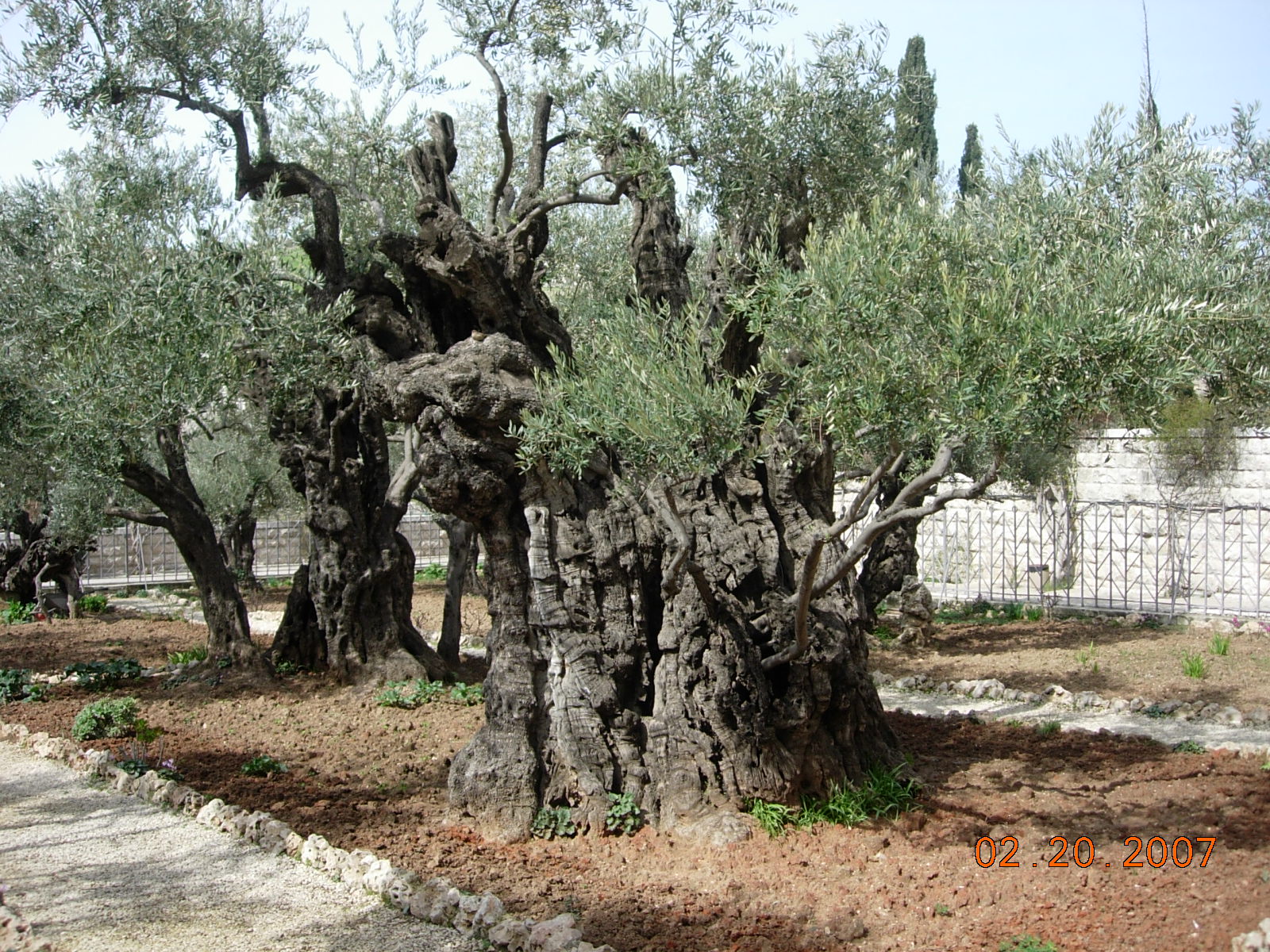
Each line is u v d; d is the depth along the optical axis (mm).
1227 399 7398
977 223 7461
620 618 7520
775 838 6934
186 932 5914
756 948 5469
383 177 12773
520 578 7645
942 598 19969
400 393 7586
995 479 5855
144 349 9117
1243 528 18000
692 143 8281
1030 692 11969
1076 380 5527
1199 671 12109
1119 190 7281
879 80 8680
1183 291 6344
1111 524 17891
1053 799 7734
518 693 7496
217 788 8523
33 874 6871
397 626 12297
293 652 13023
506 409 7297
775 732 7289
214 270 9273
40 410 11219
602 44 9195
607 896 6176
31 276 10719
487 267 7961
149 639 17297
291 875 6730
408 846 7055
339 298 9641
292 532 30094
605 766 7301
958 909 5844
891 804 7457
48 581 21344
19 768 9562
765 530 7840
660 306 7289
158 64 11141
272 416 12102
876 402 5645
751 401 6379
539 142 9062
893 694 12273
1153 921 5449
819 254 6168
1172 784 7973
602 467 7492
